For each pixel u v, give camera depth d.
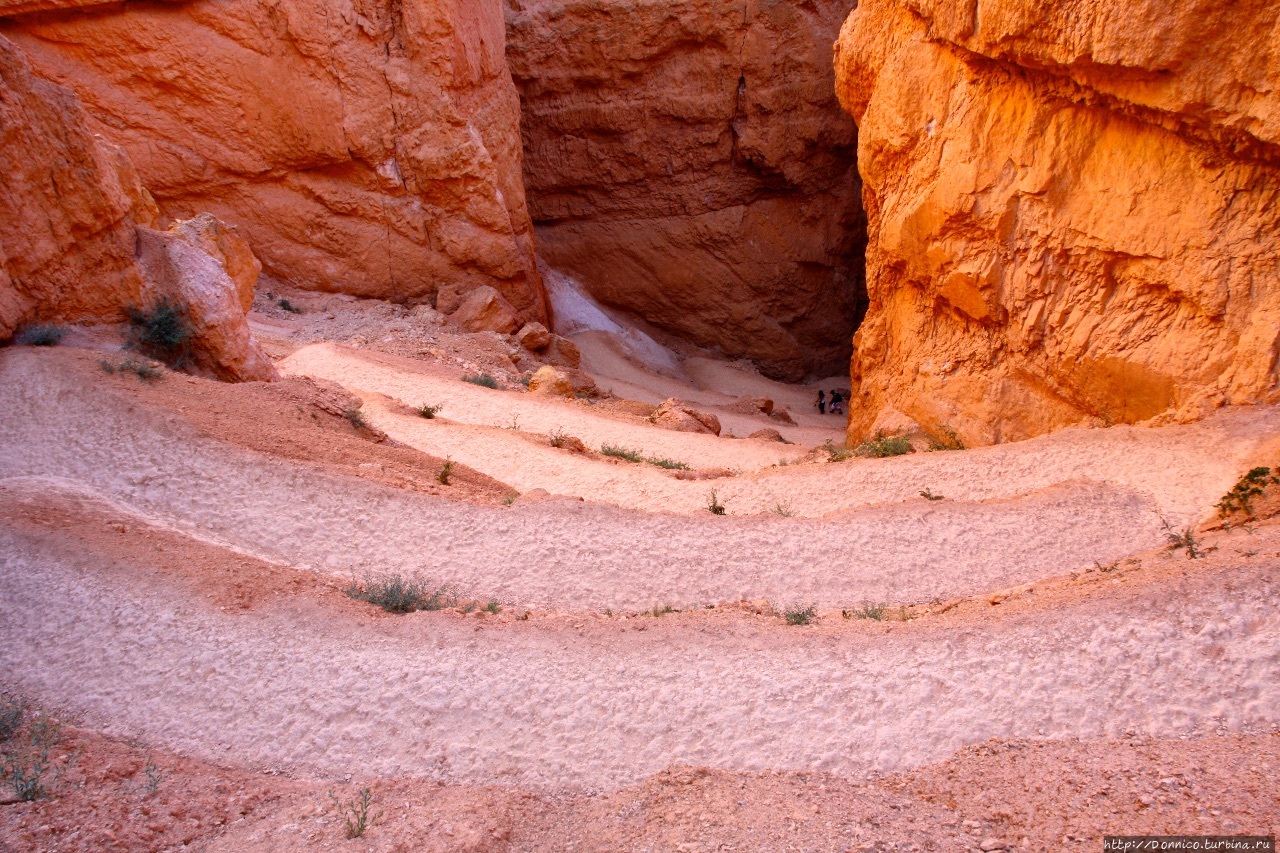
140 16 23.22
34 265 11.77
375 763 4.95
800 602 8.47
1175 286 12.94
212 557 7.06
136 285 12.91
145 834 4.16
